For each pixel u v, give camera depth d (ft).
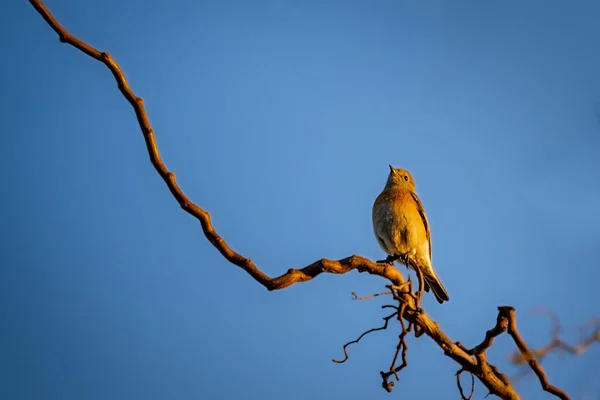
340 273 34.47
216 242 31.27
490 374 35.53
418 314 35.22
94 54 28.30
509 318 33.76
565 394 33.81
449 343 35.37
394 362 34.83
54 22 27.68
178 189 30.32
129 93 29.04
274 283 32.30
